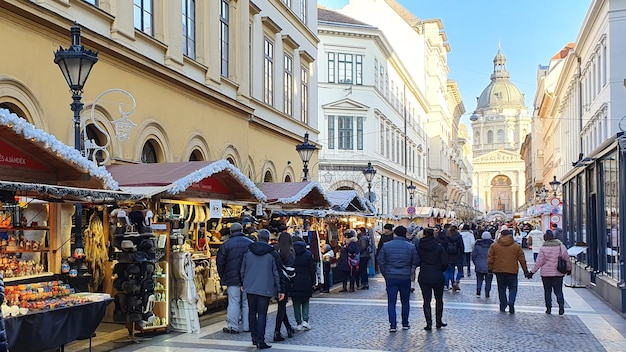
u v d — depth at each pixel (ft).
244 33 72.08
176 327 38.11
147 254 35.27
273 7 83.61
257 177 77.41
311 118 101.65
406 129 199.82
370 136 154.71
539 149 308.60
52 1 39.91
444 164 280.92
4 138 27.71
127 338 35.63
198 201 43.34
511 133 579.48
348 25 152.87
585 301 52.29
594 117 134.82
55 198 31.58
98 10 44.52
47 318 26.32
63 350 29.04
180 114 56.70
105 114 45.19
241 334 37.60
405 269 38.58
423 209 134.00
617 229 47.09
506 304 46.60
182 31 58.18
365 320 42.80
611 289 48.32
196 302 39.01
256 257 34.06
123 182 39.86
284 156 88.84
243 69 71.51
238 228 38.58
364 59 155.63
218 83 64.28
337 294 58.95
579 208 68.69
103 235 38.22
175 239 39.06
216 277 45.37
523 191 525.75
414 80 229.04
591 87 143.23
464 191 377.50
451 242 60.49
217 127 64.75
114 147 46.03
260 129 79.00
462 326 40.24
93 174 30.35
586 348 33.30
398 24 235.81
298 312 38.68
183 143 57.06
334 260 68.03
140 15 51.34
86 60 31.55
